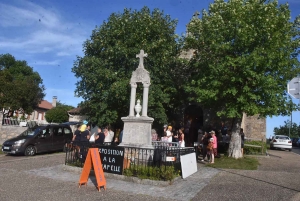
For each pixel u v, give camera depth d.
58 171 9.99
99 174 7.63
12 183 8.05
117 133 20.39
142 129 11.27
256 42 13.60
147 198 6.86
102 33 19.17
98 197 6.86
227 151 15.80
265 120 23.64
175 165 9.45
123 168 8.92
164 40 18.25
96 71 17.98
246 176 9.85
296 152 24.08
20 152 15.38
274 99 13.18
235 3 14.46
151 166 8.95
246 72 12.98
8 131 20.52
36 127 17.28
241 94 13.68
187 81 19.53
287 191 7.71
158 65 18.55
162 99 18.20
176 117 22.72
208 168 11.62
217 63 14.44
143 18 18.62
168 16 20.41
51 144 16.97
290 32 14.88
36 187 7.65
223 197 7.04
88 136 12.99
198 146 15.51
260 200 6.82
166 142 13.87
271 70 13.65
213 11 16.05
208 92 13.95
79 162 10.22
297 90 7.41
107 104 18.27
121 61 18.70
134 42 18.08
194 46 16.94
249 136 23.80
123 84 16.81
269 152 21.12
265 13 13.61
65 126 18.39
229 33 14.09
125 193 7.29
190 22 17.88
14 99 27.89
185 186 8.19
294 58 14.38
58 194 7.01
